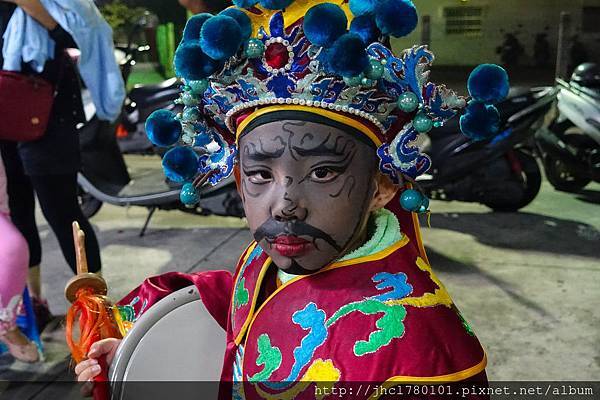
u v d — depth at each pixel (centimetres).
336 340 93
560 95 456
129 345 116
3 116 227
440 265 333
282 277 111
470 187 399
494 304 284
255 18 95
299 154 90
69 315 117
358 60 82
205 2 230
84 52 241
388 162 94
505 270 325
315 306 98
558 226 400
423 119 92
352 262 99
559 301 285
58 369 237
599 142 418
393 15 86
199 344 123
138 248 373
